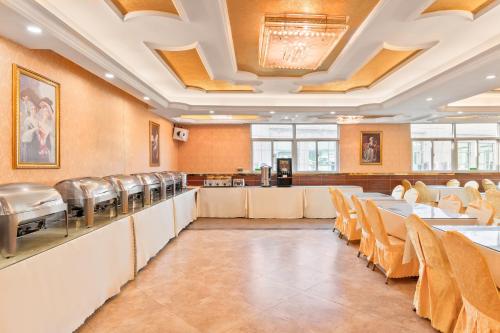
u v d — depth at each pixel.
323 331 2.55
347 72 4.82
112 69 3.76
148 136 6.39
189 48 3.73
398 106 6.21
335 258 4.53
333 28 2.99
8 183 2.59
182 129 8.46
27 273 2.00
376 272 3.94
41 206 2.35
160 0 2.75
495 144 9.23
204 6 2.73
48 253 2.21
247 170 8.98
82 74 3.90
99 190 3.20
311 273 3.91
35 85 3.05
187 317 2.79
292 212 7.79
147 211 4.15
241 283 3.58
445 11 2.93
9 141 2.76
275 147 9.13
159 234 4.64
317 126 9.17
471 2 2.85
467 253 1.91
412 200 5.30
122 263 3.41
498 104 6.89
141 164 5.98
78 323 2.55
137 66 4.54
